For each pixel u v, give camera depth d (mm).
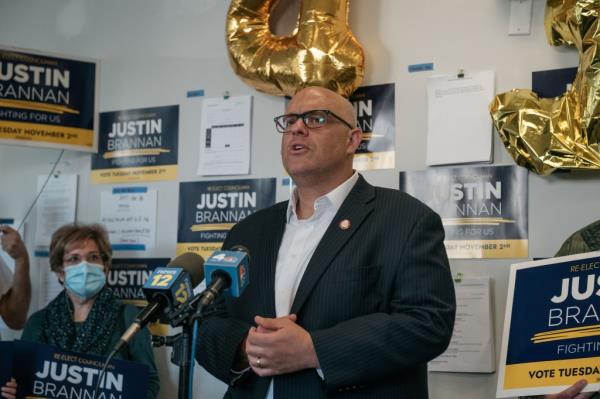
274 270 1916
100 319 2686
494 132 2498
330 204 1964
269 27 2852
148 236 3086
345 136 2012
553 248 2387
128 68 3229
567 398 1753
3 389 2164
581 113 2283
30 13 3480
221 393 2807
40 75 3086
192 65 3098
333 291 1772
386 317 1696
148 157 3133
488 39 2559
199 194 3004
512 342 1833
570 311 1795
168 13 3184
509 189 2467
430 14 2668
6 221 3371
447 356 2455
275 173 2871
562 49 2441
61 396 2223
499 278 2453
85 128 3172
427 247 1787
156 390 2660
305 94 2029
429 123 2586
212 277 1578
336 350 1640
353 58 2562
